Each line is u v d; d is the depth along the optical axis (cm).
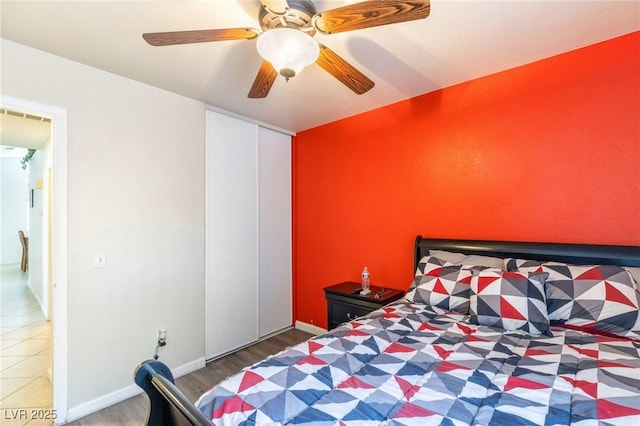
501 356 133
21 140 369
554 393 103
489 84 230
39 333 346
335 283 332
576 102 197
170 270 255
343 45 188
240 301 313
